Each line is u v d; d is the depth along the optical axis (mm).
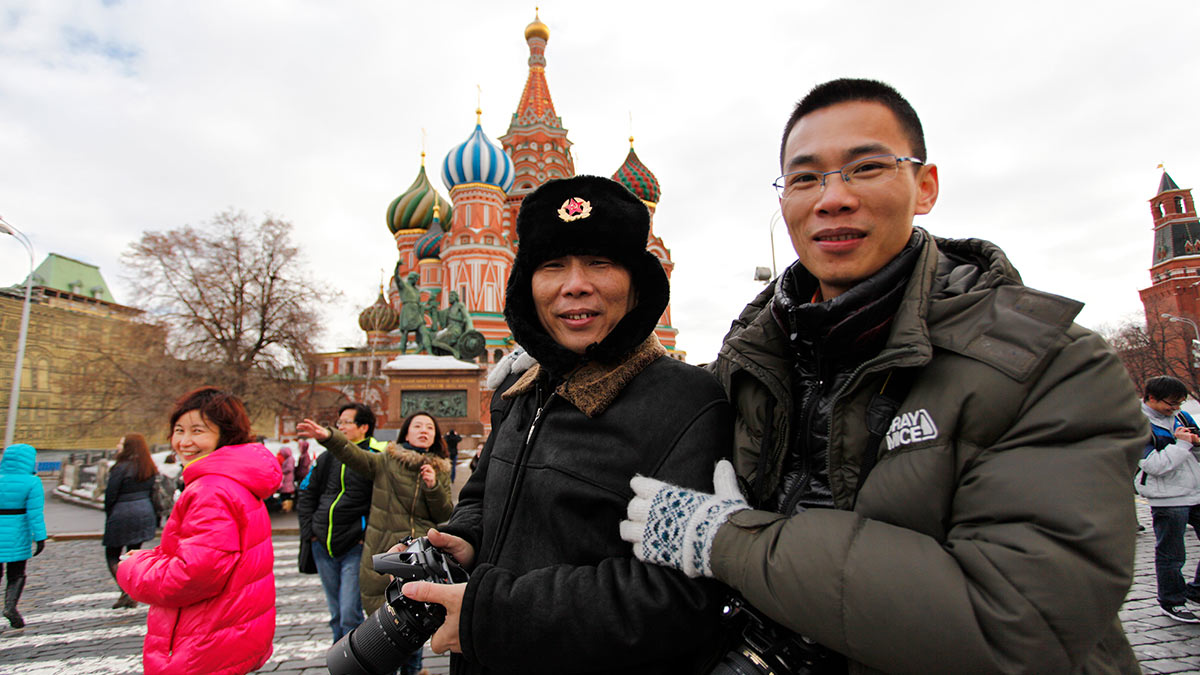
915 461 1205
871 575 1060
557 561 1562
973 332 1246
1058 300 1208
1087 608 978
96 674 4863
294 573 8570
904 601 1029
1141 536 8680
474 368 20047
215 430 3002
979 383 1173
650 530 1342
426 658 5145
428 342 22562
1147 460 5371
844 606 1069
